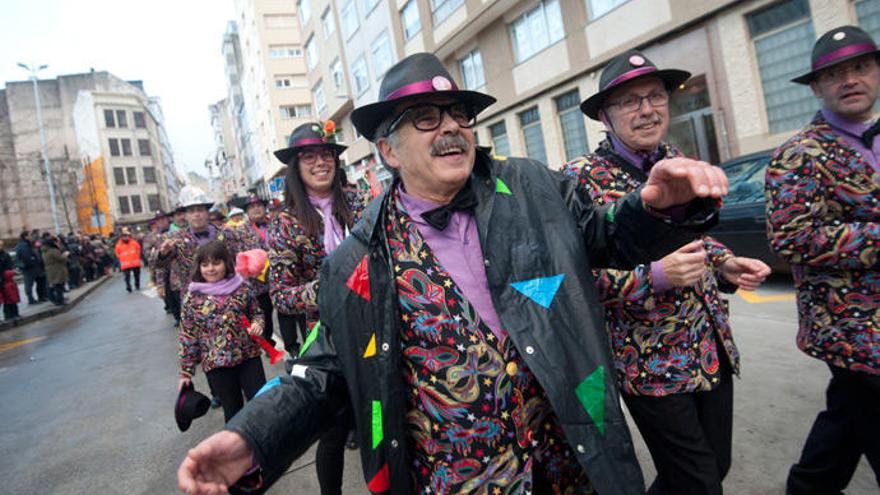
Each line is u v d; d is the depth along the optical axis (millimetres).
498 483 1192
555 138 12383
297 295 2324
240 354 3012
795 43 7703
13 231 44875
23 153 46375
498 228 1231
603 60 10672
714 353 1706
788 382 3096
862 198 1616
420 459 1271
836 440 1876
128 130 49125
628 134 1823
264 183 39938
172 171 71312
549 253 1198
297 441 1156
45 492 3193
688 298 1678
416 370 1248
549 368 1133
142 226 46656
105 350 7520
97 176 46656
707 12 8547
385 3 17422
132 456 3543
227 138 72625
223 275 3057
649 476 2436
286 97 32719
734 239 5539
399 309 1252
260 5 32281
